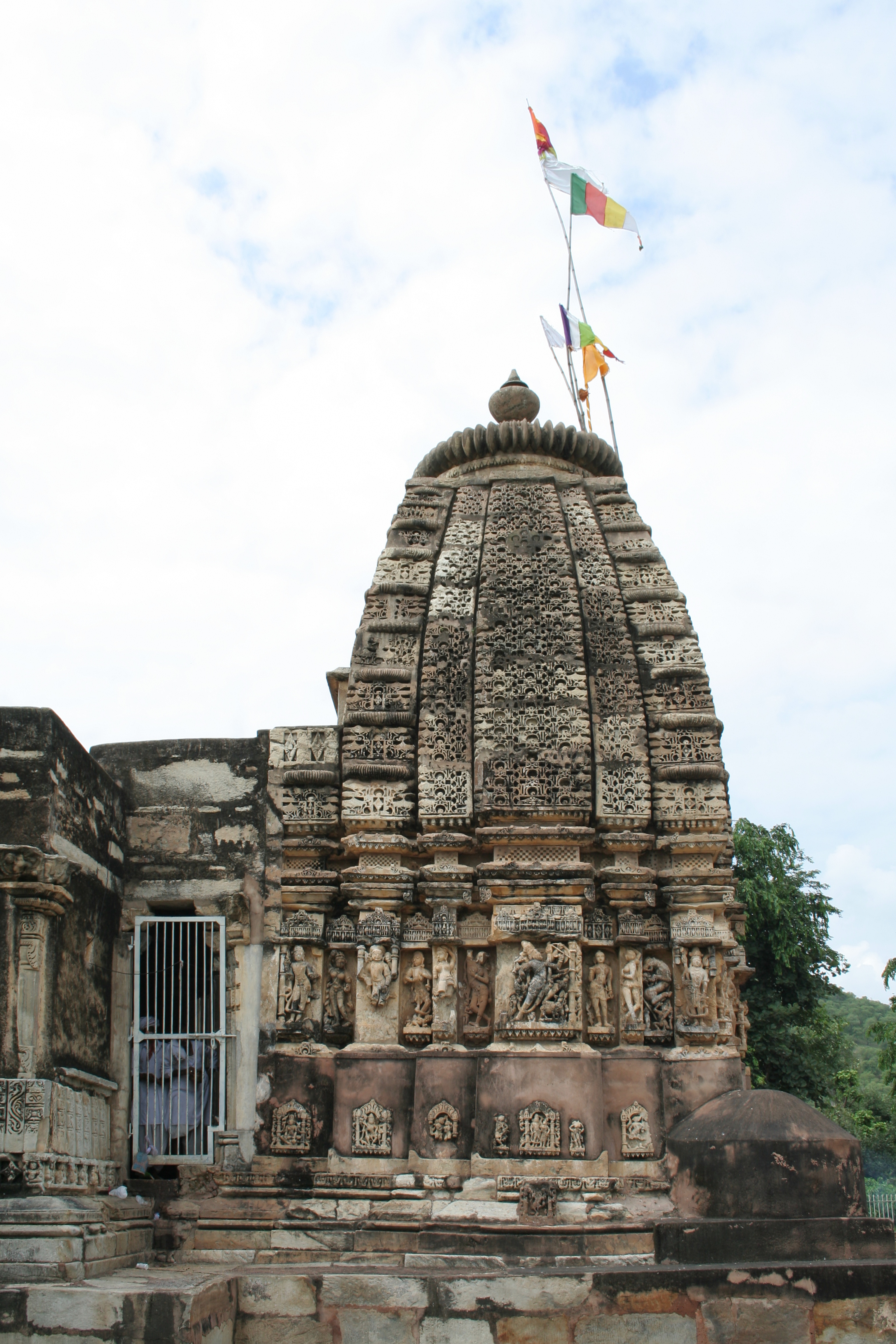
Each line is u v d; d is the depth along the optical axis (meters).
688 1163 10.27
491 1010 11.43
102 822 11.33
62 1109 9.56
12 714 10.05
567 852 11.61
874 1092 48.06
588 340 19.20
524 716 12.03
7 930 9.48
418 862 11.95
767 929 26.86
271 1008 11.52
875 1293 8.95
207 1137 11.03
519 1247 9.80
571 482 14.62
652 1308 8.80
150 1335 7.77
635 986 11.42
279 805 12.11
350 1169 10.76
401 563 13.58
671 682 12.47
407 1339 8.66
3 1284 8.18
